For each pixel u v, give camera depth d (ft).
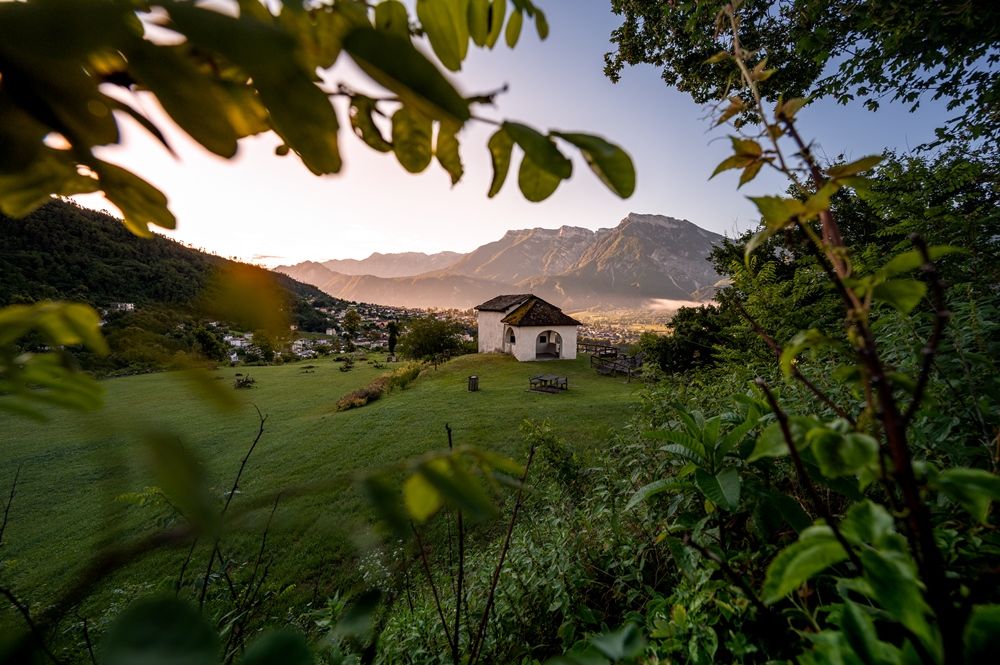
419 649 7.00
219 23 1.04
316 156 1.49
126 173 1.73
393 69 1.22
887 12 14.15
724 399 11.75
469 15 1.81
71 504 27.07
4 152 1.28
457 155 2.05
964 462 5.09
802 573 2.17
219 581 6.36
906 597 1.96
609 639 2.32
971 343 6.34
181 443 0.82
